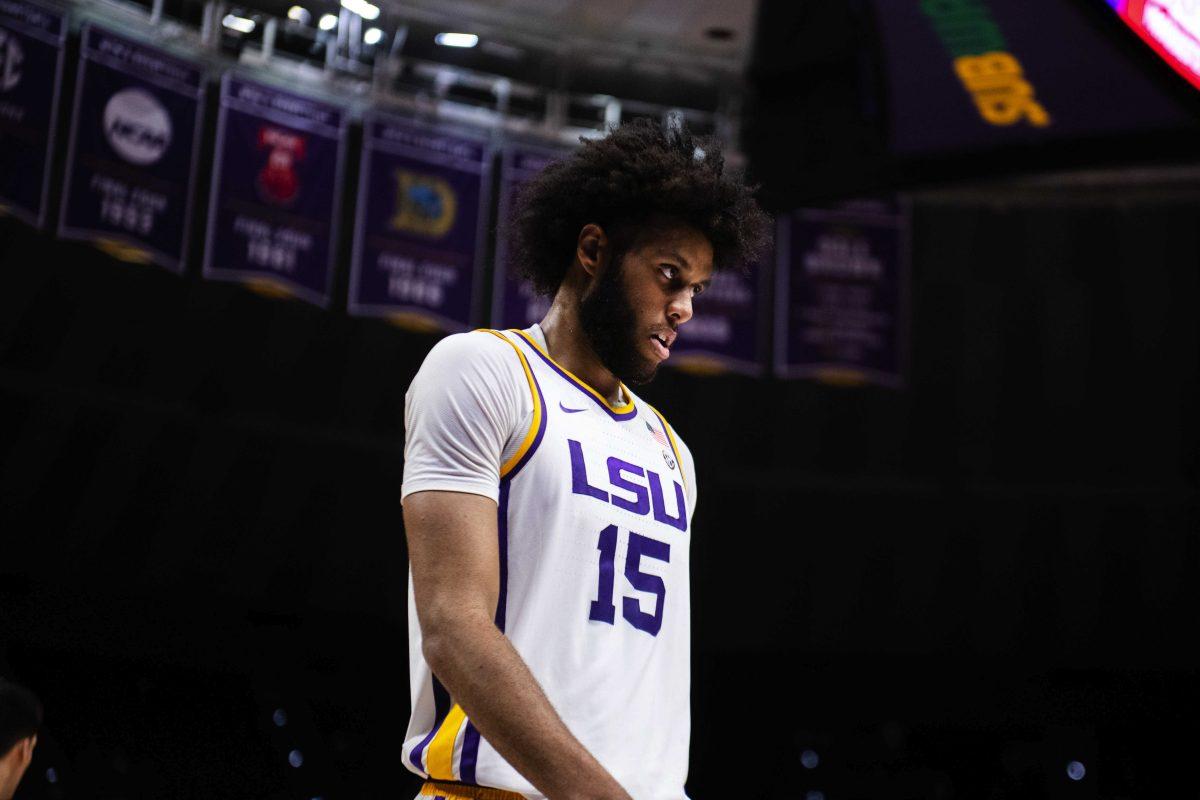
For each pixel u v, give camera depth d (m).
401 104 21.83
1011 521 27.28
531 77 23.30
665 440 3.44
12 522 22.61
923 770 28.23
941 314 27.22
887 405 27.41
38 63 18.47
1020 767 27.89
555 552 2.97
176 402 23.91
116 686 24.55
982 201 25.27
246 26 21.11
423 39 22.25
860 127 12.30
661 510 3.19
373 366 25.47
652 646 3.06
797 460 27.55
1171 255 26.11
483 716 2.66
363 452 25.45
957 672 27.56
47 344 22.80
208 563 24.30
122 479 23.56
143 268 23.16
